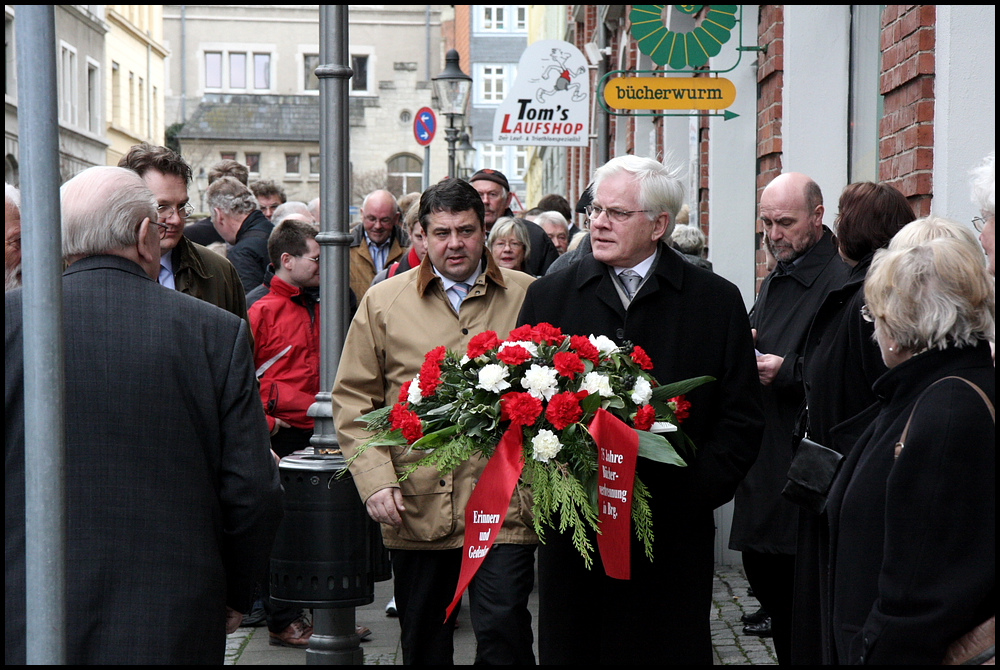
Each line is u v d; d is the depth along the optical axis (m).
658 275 3.88
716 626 6.07
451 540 4.35
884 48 5.84
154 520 2.98
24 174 2.15
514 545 4.13
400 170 56.28
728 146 9.69
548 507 3.53
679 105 8.63
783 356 5.11
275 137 58.19
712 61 9.59
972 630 2.61
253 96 59.00
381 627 6.48
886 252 2.94
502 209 8.81
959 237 3.05
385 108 55.88
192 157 57.62
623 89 8.62
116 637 2.91
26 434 2.19
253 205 8.25
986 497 2.61
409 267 7.14
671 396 3.67
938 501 2.61
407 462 4.38
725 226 9.75
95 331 3.01
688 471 3.80
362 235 9.25
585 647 3.87
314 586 4.94
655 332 3.86
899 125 5.60
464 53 61.00
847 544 2.91
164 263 4.93
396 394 4.50
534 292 4.05
